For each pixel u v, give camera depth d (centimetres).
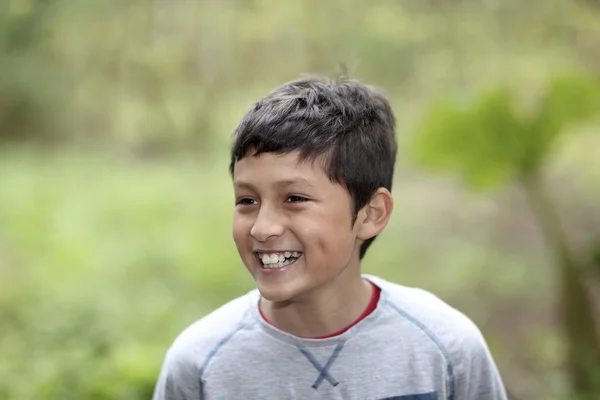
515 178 505
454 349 165
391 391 160
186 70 980
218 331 168
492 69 729
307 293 161
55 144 1377
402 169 1088
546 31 697
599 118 525
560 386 430
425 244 821
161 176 1157
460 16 777
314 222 151
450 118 482
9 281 689
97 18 974
